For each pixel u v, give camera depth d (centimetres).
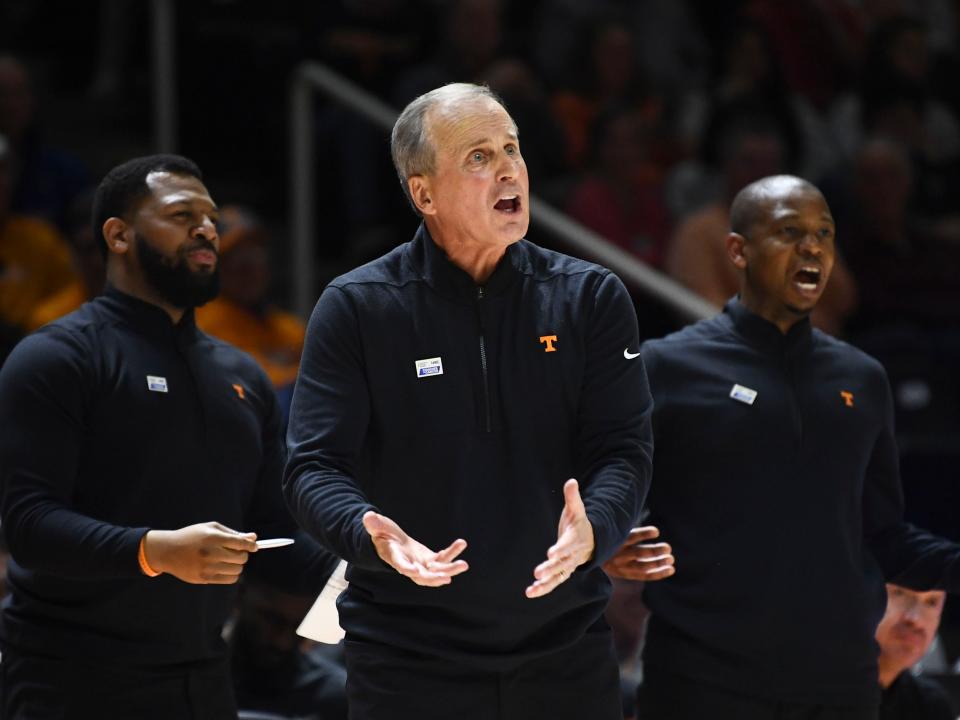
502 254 717
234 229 1391
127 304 841
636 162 1725
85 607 798
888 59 1931
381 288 708
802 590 824
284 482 691
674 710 841
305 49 1758
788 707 822
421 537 695
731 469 843
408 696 689
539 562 693
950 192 1906
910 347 1539
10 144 1567
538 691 699
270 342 1408
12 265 1448
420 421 696
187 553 725
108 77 2027
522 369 705
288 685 1011
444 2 1848
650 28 2070
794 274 866
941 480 1448
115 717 796
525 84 1750
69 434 795
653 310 1513
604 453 704
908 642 959
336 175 1684
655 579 805
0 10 2102
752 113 1841
